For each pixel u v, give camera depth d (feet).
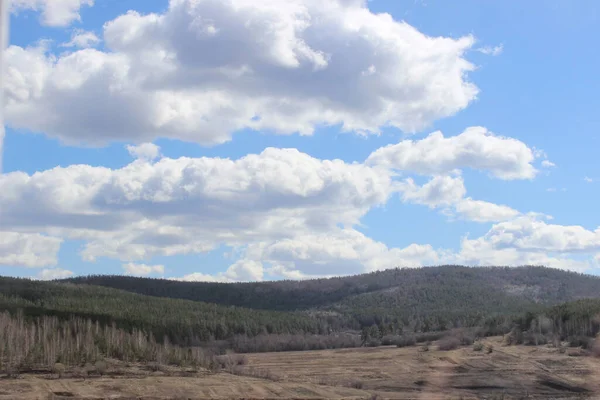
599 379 497.46
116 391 405.59
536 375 513.45
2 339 458.09
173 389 423.64
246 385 453.99
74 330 560.61
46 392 386.52
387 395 474.08
